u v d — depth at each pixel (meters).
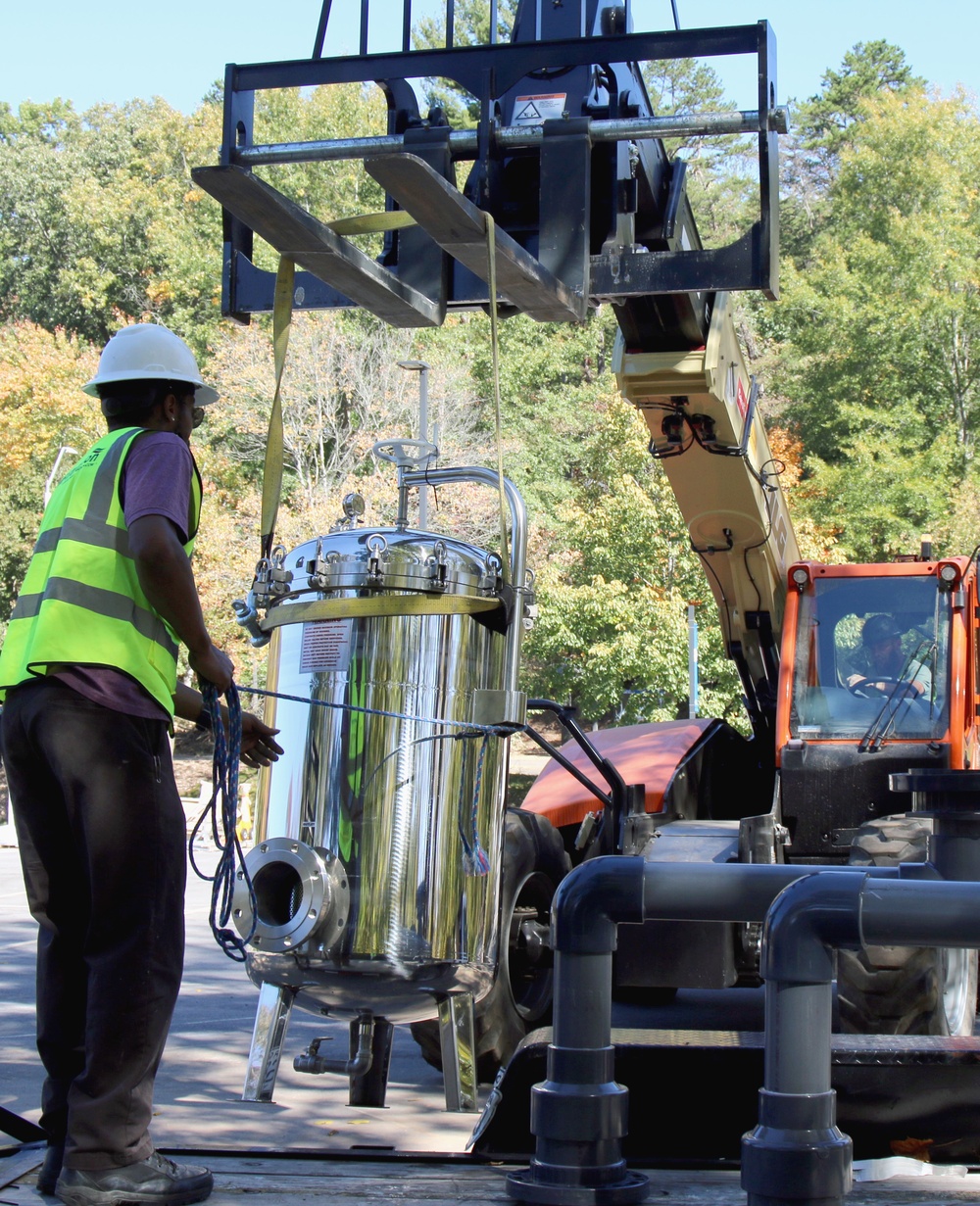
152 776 2.93
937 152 42.03
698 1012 8.44
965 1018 4.92
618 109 4.50
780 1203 2.22
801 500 32.81
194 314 41.94
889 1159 2.94
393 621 3.94
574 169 3.92
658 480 23.31
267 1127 5.28
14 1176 3.06
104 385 3.27
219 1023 7.98
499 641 4.11
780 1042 2.28
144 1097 2.83
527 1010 5.62
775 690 8.43
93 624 2.94
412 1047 7.53
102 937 2.84
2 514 37.50
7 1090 6.12
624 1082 3.14
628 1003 8.75
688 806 7.57
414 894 3.83
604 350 41.09
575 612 22.95
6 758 3.03
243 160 3.89
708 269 4.25
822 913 2.27
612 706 23.98
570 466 36.31
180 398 3.31
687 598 22.77
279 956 3.88
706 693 22.66
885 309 37.56
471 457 31.81
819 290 41.50
